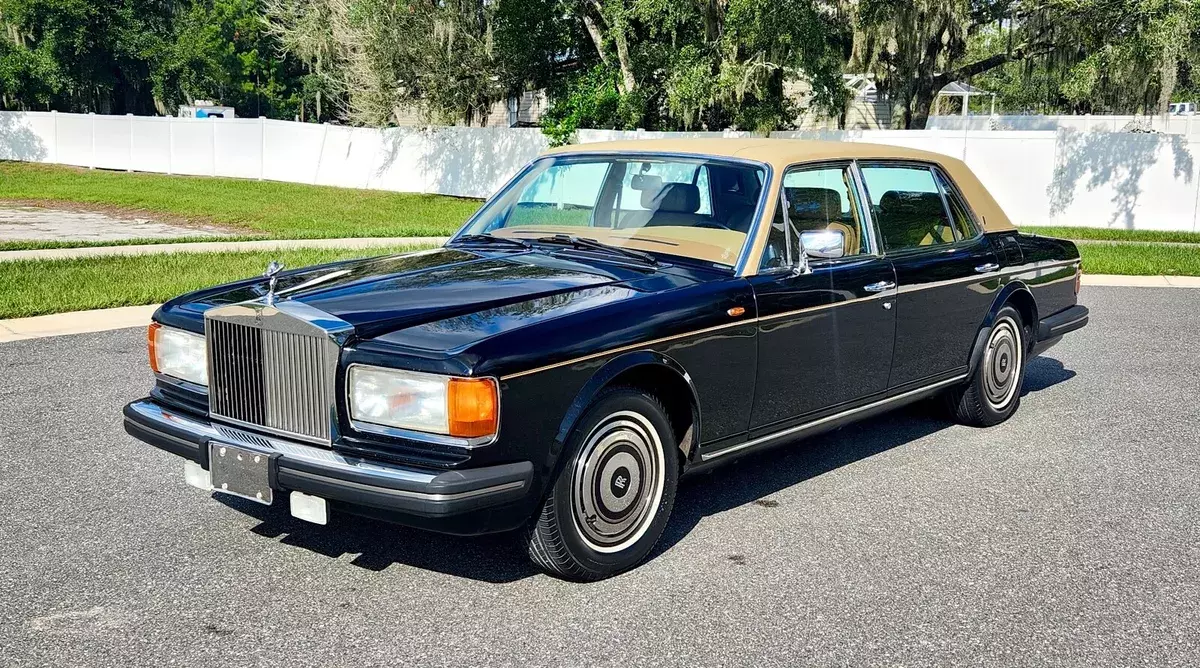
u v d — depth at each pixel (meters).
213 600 3.89
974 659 3.54
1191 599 4.06
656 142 5.40
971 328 6.12
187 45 51.69
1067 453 6.02
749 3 20.61
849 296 5.10
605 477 4.09
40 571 4.13
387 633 3.65
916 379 5.78
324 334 3.74
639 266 4.70
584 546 4.03
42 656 3.43
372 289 4.27
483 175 26.25
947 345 5.95
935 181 6.06
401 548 4.44
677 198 5.04
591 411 3.97
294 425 3.90
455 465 3.62
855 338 5.20
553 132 24.48
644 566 4.30
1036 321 6.75
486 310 4.02
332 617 3.77
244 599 3.90
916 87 24.70
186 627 3.67
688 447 4.52
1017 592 4.10
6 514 4.74
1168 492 5.35
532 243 5.13
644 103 24.09
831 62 21.95
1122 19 20.42
